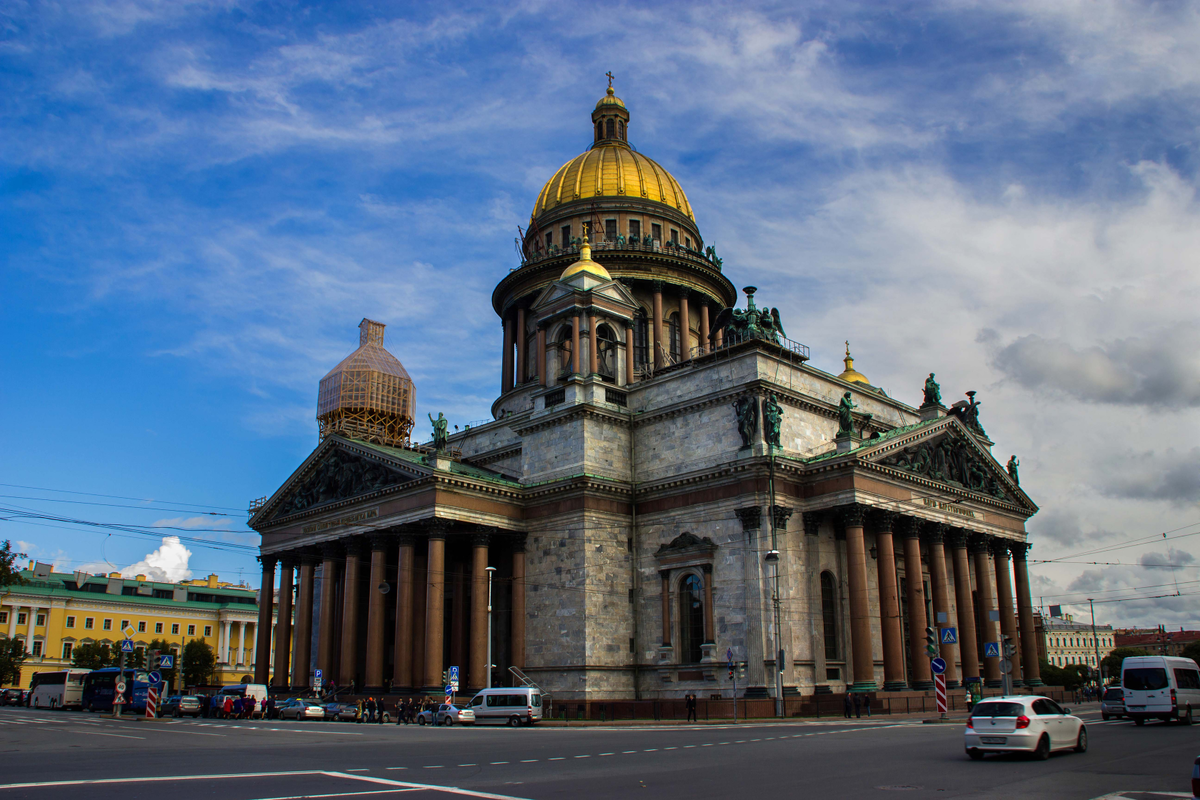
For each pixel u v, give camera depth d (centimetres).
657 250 10456
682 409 7706
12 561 9269
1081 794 2277
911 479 7362
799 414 7600
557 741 4406
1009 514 8644
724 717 6241
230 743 4391
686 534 7288
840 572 7231
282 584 9262
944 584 7475
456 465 8288
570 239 10925
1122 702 5653
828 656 7006
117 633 17088
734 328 7969
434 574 7388
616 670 7325
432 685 7225
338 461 8738
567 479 7588
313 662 10262
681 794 2347
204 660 15912
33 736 5016
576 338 8256
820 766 2998
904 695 6662
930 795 2283
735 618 6844
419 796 2316
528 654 7644
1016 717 3138
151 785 2570
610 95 12238
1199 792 1631
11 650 14012
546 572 7675
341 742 4441
